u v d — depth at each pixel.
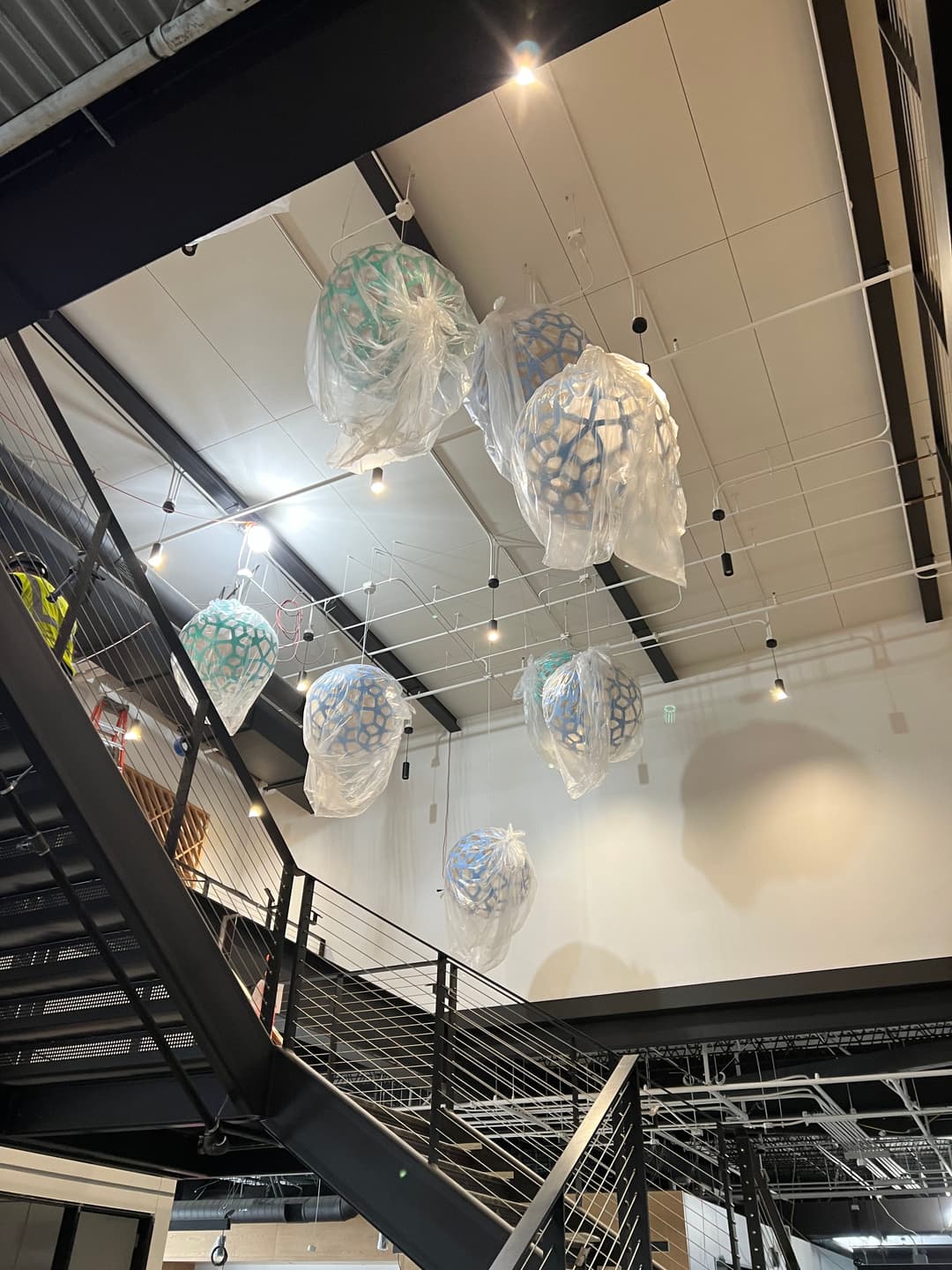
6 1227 5.36
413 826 8.38
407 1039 6.74
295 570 6.88
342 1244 9.56
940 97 1.47
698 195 4.50
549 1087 6.43
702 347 5.24
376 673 4.52
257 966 5.74
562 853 7.66
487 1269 3.14
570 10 1.64
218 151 1.85
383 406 2.77
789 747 7.29
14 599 3.01
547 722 4.95
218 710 4.19
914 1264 11.99
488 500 6.29
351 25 1.66
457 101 1.80
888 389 5.22
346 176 4.44
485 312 5.11
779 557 6.76
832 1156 8.72
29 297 2.11
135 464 5.91
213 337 5.18
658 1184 6.93
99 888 3.37
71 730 3.07
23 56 1.81
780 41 3.90
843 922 6.50
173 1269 10.42
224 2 1.57
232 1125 3.98
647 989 6.82
